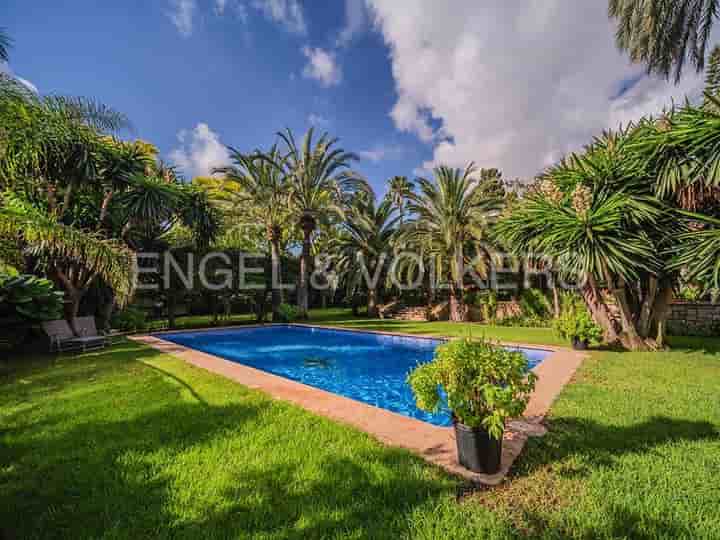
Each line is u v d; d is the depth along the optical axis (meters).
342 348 10.57
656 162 6.86
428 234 15.78
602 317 8.23
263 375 5.26
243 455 2.63
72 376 5.17
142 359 6.56
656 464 2.46
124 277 5.65
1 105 5.90
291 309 16.34
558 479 2.29
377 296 19.84
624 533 1.77
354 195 17.88
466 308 16.80
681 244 6.80
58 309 7.82
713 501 2.04
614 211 6.82
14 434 3.04
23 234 4.91
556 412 3.54
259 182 15.73
